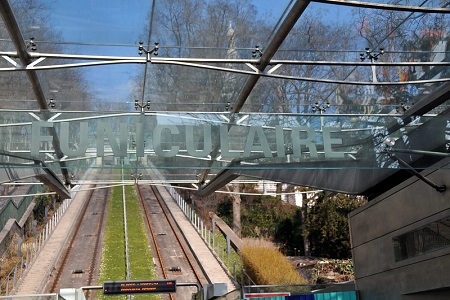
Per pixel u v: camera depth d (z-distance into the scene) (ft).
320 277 81.92
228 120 27.20
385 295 41.01
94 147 26.13
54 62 29.60
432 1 25.57
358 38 29.53
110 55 28.89
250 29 28.14
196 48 29.60
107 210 130.52
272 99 37.14
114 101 36.47
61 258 86.33
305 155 27.02
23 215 103.50
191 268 83.87
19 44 25.75
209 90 35.45
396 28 28.91
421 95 33.60
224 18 27.96
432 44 29.50
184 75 33.63
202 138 26.78
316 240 101.55
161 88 35.17
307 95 36.83
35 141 25.85
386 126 28.25
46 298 62.34
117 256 88.79
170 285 45.85
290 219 114.11
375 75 33.17
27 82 32.32
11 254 84.23
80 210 127.75
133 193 154.61
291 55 30.78
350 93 35.81
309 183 38.27
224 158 26.86
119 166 26.22
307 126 27.40
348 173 38.81
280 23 26.73
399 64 27.40
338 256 98.27
